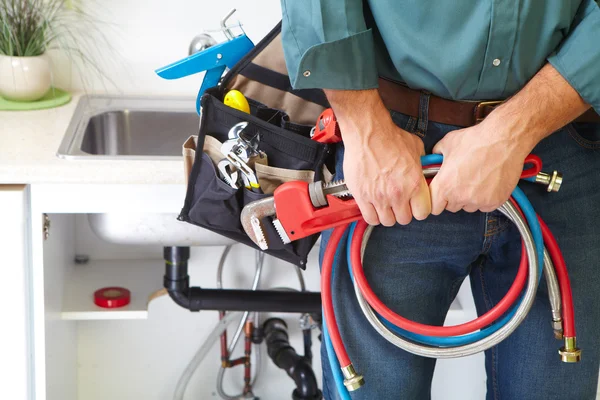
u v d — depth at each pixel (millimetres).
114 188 1484
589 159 1084
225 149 1121
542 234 1050
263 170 1154
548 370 1145
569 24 967
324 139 1110
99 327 2053
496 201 962
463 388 2035
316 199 1049
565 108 968
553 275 1064
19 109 1779
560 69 962
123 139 1892
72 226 1933
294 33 960
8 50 1786
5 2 1779
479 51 951
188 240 1602
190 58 1154
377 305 1061
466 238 1080
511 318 1063
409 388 1147
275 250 1189
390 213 992
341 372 1148
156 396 2139
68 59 1930
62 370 1776
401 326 1064
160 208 1516
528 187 1076
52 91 1885
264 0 1933
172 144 1916
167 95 1997
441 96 1004
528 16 937
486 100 1009
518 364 1165
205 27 1941
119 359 2092
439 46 954
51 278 1596
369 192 979
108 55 1942
